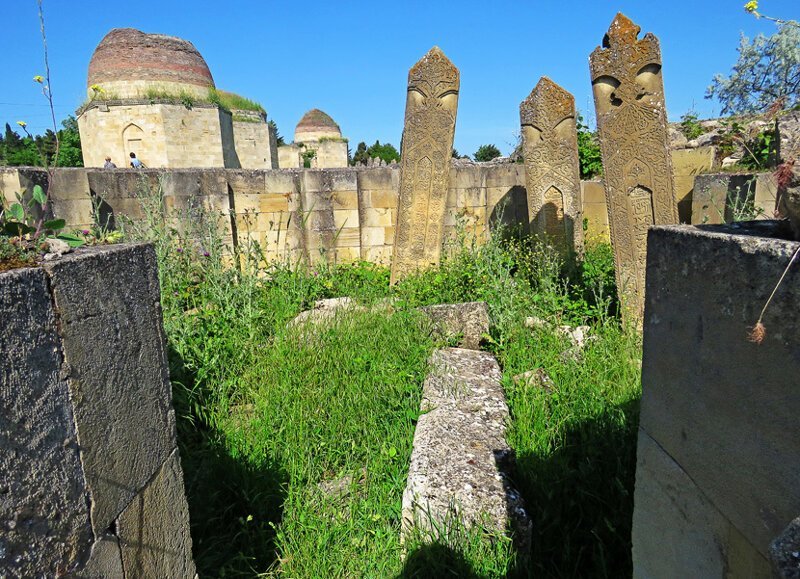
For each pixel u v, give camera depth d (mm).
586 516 2330
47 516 1190
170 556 1811
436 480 2305
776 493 989
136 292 1616
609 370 3379
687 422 1304
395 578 1990
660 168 4395
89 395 1357
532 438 2758
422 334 4109
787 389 949
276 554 2238
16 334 1102
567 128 6594
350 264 6766
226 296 4312
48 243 1438
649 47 4258
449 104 5734
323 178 6734
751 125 7473
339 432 2926
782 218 1275
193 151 19391
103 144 18641
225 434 2904
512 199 7559
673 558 1413
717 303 1150
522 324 4156
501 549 2012
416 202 5953
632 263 4605
